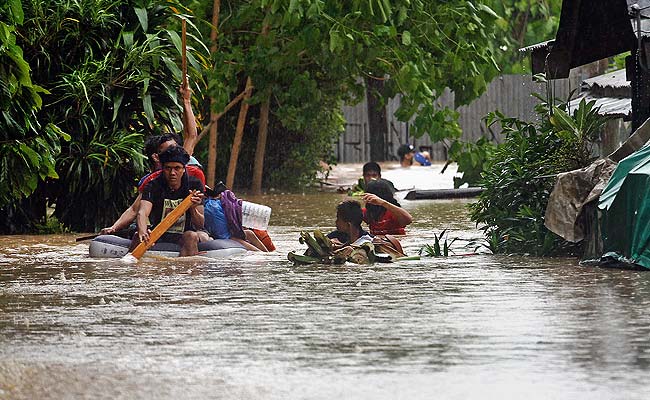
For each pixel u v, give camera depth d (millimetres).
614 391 13391
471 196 52094
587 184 26188
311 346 16062
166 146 28719
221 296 20859
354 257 25984
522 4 92250
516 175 28484
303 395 13359
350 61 51562
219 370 14672
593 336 16562
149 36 36562
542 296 20406
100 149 36688
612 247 24641
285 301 20156
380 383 13883
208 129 54031
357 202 27656
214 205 28953
